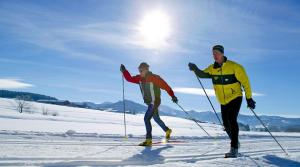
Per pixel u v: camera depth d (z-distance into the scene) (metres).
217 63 6.38
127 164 5.04
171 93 8.46
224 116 6.44
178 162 5.08
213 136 14.73
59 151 6.00
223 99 6.36
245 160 5.27
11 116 31.03
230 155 6.13
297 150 8.18
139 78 8.52
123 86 10.47
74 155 5.50
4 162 4.53
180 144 8.81
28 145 6.72
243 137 14.87
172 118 66.25
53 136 10.38
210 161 5.10
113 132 14.23
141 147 7.33
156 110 8.34
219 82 6.34
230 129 6.30
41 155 5.33
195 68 6.69
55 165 4.54
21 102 86.88
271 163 5.12
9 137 8.97
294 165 5.03
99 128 17.72
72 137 10.55
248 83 6.17
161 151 6.72
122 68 8.63
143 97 8.23
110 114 89.75
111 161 5.12
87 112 94.38
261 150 7.93
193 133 17.14
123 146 7.47
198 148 7.68
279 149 8.34
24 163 4.53
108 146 7.26
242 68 6.19
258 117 6.56
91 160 5.05
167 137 9.41
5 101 100.06
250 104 6.19
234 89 6.27
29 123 18.50
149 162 5.33
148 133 8.00
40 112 84.06
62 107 105.25
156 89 8.14
